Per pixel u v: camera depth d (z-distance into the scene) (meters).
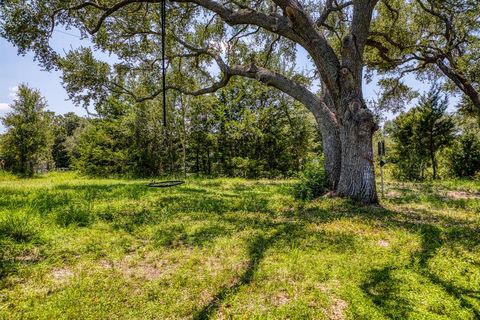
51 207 7.62
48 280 3.72
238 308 3.06
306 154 25.86
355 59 8.61
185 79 16.12
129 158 26.47
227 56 15.50
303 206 8.18
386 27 15.46
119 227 6.12
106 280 3.71
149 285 3.57
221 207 8.30
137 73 15.20
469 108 20.45
